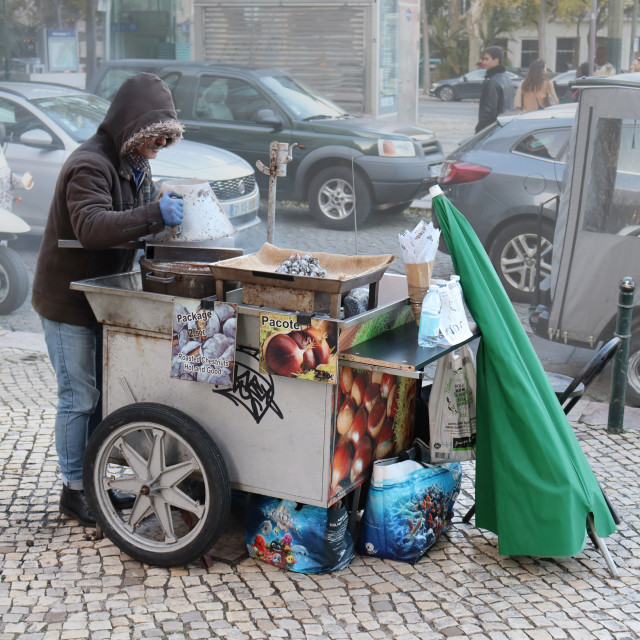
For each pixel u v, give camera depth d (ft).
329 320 9.84
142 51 42.04
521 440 11.03
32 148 28.25
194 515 11.57
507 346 11.00
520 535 11.09
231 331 10.28
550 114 25.46
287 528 11.16
